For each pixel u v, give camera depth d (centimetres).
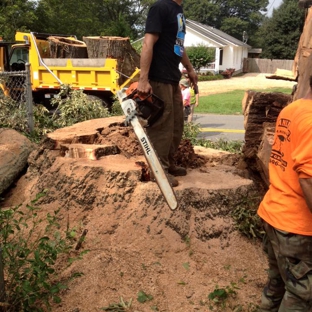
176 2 354
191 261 339
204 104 1862
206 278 325
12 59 1145
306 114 218
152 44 337
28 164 519
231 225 371
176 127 391
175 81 362
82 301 299
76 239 361
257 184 442
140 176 381
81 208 389
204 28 4741
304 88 351
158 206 362
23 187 490
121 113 866
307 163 209
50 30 2423
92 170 390
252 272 337
